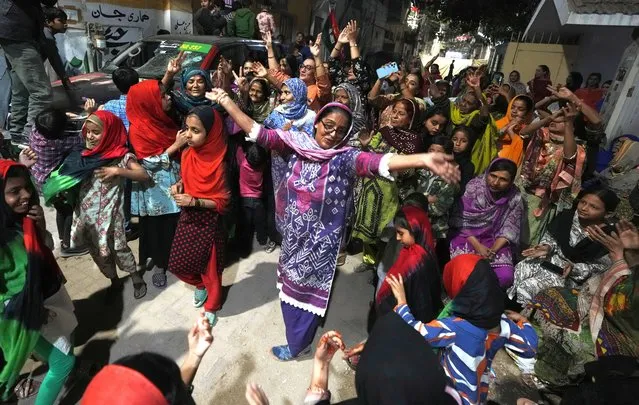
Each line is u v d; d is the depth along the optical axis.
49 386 1.96
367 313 3.10
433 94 4.50
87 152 2.51
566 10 6.58
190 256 2.54
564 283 2.70
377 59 7.69
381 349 1.20
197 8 9.58
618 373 1.75
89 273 3.20
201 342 1.28
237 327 2.79
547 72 7.83
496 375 2.59
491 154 3.69
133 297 2.97
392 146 3.05
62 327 1.93
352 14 17.77
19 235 1.75
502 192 2.81
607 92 7.19
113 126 2.53
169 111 2.92
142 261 3.18
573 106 3.14
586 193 2.50
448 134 4.00
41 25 4.09
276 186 3.20
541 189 3.52
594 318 2.10
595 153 3.99
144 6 8.29
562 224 2.70
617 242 2.05
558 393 2.49
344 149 2.05
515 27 14.05
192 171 2.45
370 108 4.52
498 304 1.65
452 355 1.71
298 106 3.19
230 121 3.33
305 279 2.28
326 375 1.46
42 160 2.74
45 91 4.19
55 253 3.40
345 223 2.23
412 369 1.13
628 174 4.59
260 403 1.20
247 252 3.71
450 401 1.53
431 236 2.24
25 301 1.70
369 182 2.92
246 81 3.60
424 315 2.06
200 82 2.99
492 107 4.96
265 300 3.09
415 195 2.40
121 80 3.29
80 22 7.22
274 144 2.17
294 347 2.47
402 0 23.91
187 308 2.91
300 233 2.20
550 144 3.40
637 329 1.91
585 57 9.99
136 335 2.64
